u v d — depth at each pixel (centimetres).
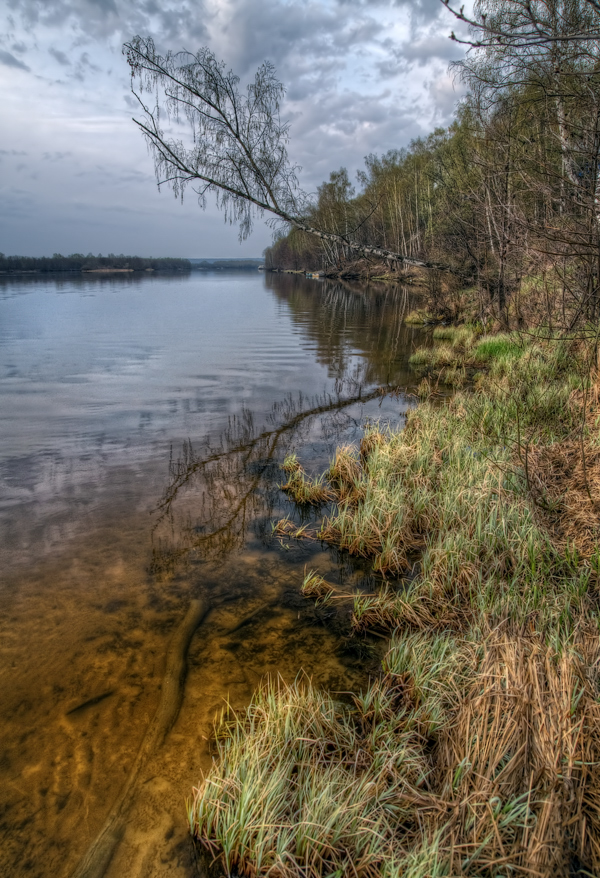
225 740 272
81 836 225
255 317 2373
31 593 400
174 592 406
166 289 4666
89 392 1021
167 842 222
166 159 937
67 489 589
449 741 242
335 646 350
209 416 884
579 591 342
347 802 211
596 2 288
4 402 936
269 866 203
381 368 1297
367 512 488
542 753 207
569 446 523
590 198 568
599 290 699
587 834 197
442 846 195
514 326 1323
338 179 4888
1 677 316
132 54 882
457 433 673
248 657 338
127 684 312
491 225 1328
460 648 303
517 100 747
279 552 470
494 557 402
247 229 1023
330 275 6444
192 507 553
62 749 267
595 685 242
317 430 819
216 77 909
